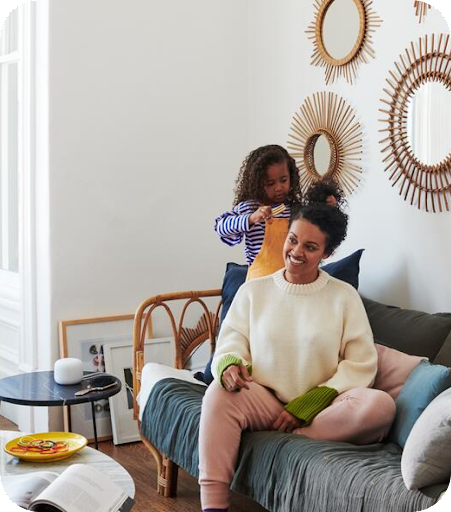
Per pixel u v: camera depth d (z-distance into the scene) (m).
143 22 3.78
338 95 3.42
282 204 3.17
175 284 3.96
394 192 3.12
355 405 2.26
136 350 3.19
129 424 3.69
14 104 4.09
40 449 2.25
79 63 3.62
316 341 2.47
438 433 1.76
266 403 2.42
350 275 3.04
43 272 3.66
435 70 2.90
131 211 3.80
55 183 3.59
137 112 3.79
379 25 3.17
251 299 2.61
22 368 3.84
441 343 2.60
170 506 2.86
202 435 2.33
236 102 4.06
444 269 2.89
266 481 2.17
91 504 1.72
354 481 1.91
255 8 4.01
